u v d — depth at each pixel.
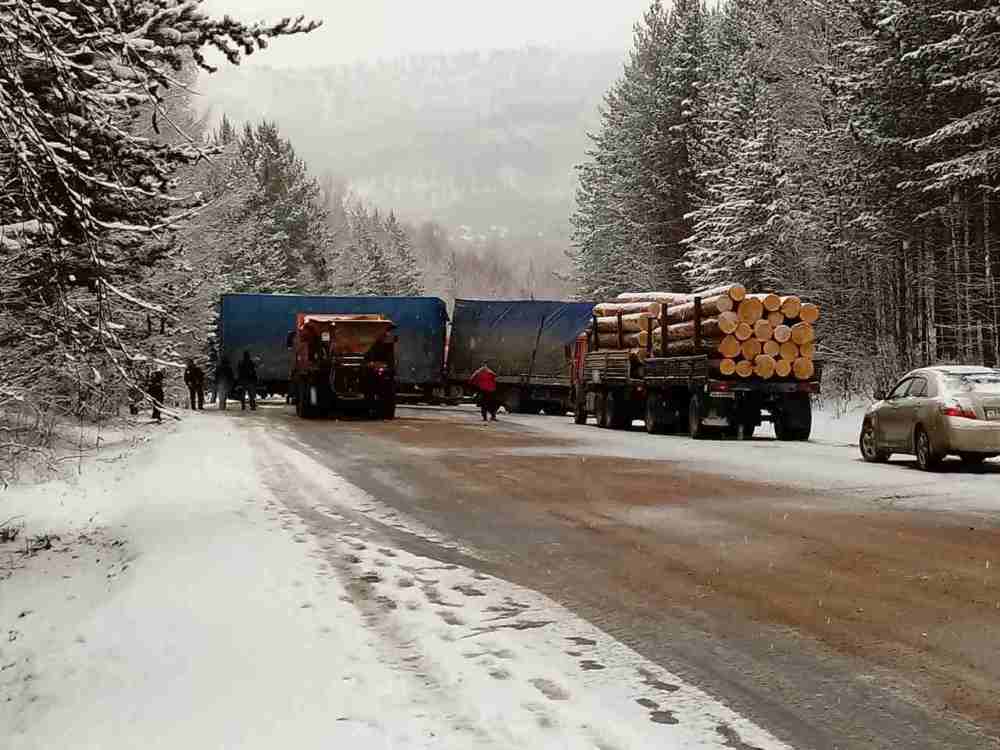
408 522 11.72
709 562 9.25
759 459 19.38
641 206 58.06
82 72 8.83
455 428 29.70
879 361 36.78
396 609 7.47
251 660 6.21
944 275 34.81
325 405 34.25
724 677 5.85
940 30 31.42
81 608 8.71
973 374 16.97
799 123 42.59
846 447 22.58
